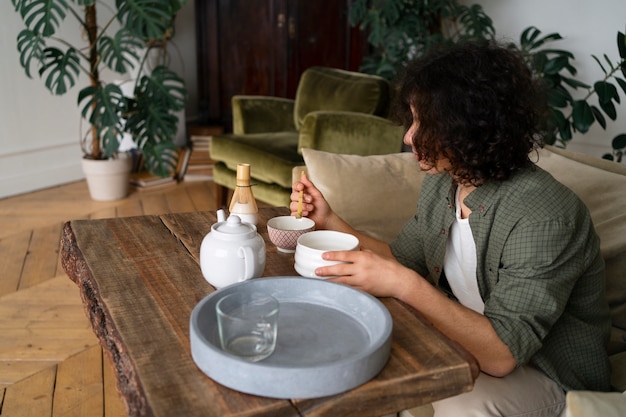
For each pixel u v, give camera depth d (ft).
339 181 5.42
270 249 4.19
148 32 10.25
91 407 5.48
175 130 11.27
